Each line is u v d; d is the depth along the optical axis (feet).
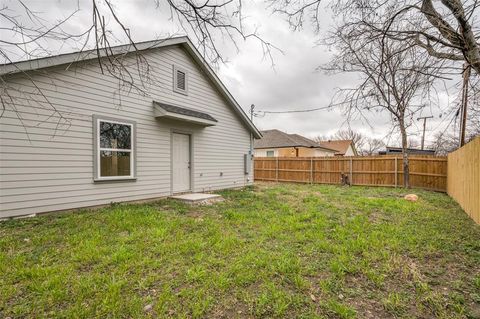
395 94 25.08
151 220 16.15
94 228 14.43
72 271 9.37
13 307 7.25
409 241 13.10
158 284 8.65
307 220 17.76
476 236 14.08
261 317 7.07
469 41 9.83
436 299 7.99
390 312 7.40
